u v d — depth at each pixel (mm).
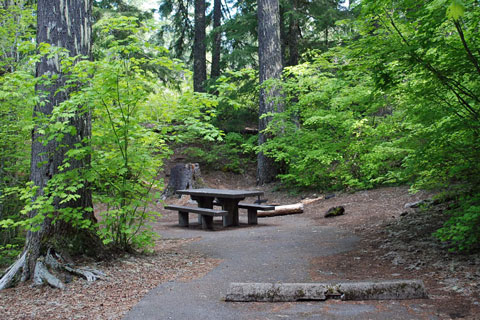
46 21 5746
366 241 6613
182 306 3975
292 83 12984
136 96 5512
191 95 6047
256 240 7598
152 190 15414
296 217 10539
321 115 12094
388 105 10547
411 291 3898
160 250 7059
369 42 4871
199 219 10914
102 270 5383
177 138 6273
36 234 5504
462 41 4191
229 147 19828
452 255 5062
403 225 7031
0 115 7406
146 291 4543
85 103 5387
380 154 10047
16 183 8102
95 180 6020
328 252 6195
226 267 5609
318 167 13180
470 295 3742
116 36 16562
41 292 4730
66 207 5668
